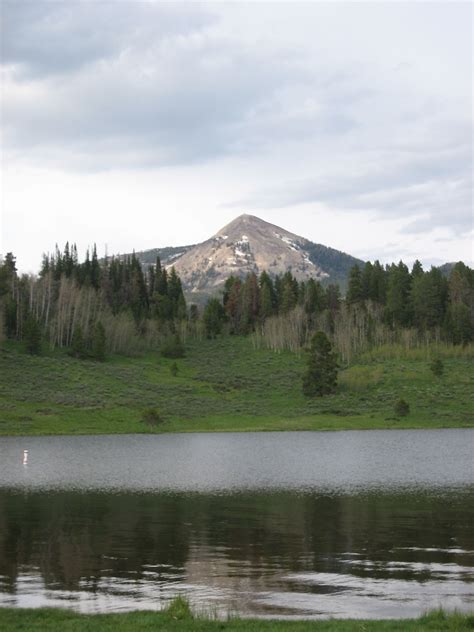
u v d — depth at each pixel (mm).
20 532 42688
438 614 24297
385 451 99688
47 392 154250
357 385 175125
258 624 23359
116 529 43594
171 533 42281
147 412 138500
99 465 83938
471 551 37188
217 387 178875
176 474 74562
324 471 76438
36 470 78938
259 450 102562
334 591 29844
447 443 111438
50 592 29781
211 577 32156
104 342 196500
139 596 29172
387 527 43844
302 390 175000
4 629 22891
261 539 40469
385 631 22266
